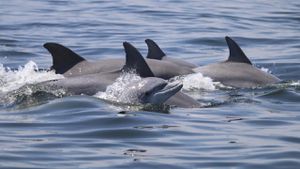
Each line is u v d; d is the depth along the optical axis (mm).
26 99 36625
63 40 60938
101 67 41812
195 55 56625
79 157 28125
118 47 58250
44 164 27234
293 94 40906
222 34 64938
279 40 62812
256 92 42594
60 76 41594
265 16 76312
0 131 31500
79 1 85062
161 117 34188
